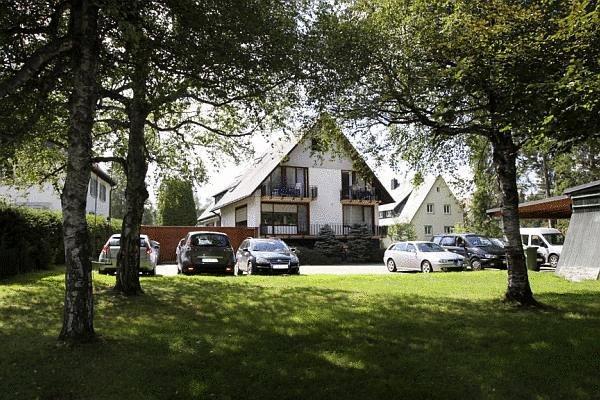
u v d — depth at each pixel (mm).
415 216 49312
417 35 8289
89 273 6070
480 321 7910
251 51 7367
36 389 4656
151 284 12258
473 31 6984
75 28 6004
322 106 9273
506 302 9617
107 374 5047
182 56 7176
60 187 16062
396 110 9695
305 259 31672
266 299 10031
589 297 10531
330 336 6789
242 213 39562
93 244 23500
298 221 37094
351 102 9367
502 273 16297
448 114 8578
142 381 4930
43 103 8227
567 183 34000
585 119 5500
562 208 20094
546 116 5738
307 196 36688
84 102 5953
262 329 7160
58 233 18797
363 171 11094
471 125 9234
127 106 10391
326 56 8297
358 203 38500
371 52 8688
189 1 6250
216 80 7809
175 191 14688
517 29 6551
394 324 7621
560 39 5953
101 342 5992
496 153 9812
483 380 5191
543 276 15930
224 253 16531
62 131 11078
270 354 5863
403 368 5492
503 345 6430
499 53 6539
